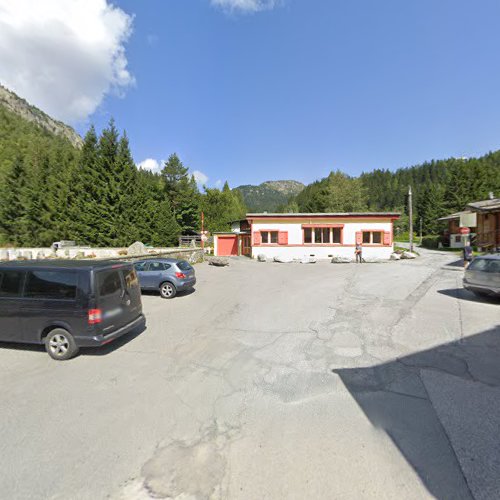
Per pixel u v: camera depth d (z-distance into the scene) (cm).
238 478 244
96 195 3028
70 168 3606
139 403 358
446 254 2581
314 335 599
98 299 491
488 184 4709
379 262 1998
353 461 261
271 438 293
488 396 366
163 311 820
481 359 474
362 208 4438
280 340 573
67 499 226
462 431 300
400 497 225
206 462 262
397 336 586
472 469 251
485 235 2328
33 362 482
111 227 2945
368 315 736
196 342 570
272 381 412
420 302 860
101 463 262
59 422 321
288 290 1077
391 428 306
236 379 419
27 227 3372
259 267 1831
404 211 7119
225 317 744
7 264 535
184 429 309
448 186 5041
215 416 331
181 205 4494
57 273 503
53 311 491
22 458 268
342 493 228
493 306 807
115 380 419
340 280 1274
